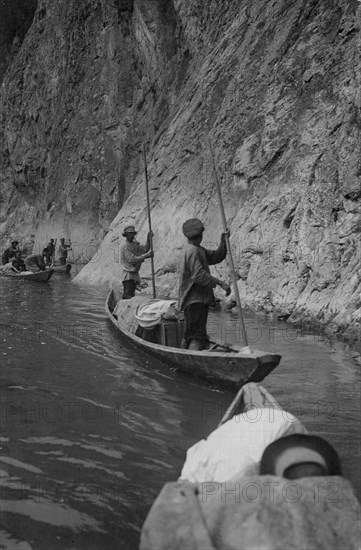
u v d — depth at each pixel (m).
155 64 24.66
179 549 2.73
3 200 35.88
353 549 2.77
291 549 2.70
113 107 26.77
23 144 33.66
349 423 5.46
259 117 14.03
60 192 28.92
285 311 10.66
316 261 10.42
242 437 3.77
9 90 35.72
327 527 2.79
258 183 13.02
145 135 24.89
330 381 6.75
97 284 17.09
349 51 12.37
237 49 17.08
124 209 18.00
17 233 32.75
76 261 26.52
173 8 23.86
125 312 9.43
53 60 31.80
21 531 3.71
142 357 7.96
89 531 3.72
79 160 27.67
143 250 11.84
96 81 28.09
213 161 7.68
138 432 5.30
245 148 13.75
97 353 8.18
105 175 26.48
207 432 5.31
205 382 6.85
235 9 19.17
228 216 13.62
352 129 10.77
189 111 17.80
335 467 3.25
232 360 6.28
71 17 30.48
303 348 8.33
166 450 4.92
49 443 5.04
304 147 12.09
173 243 14.95
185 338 7.40
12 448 4.92
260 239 11.98
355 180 10.18
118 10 26.50
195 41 21.67
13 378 6.98
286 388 6.50
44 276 18.30
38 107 32.41
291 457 3.17
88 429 5.36
